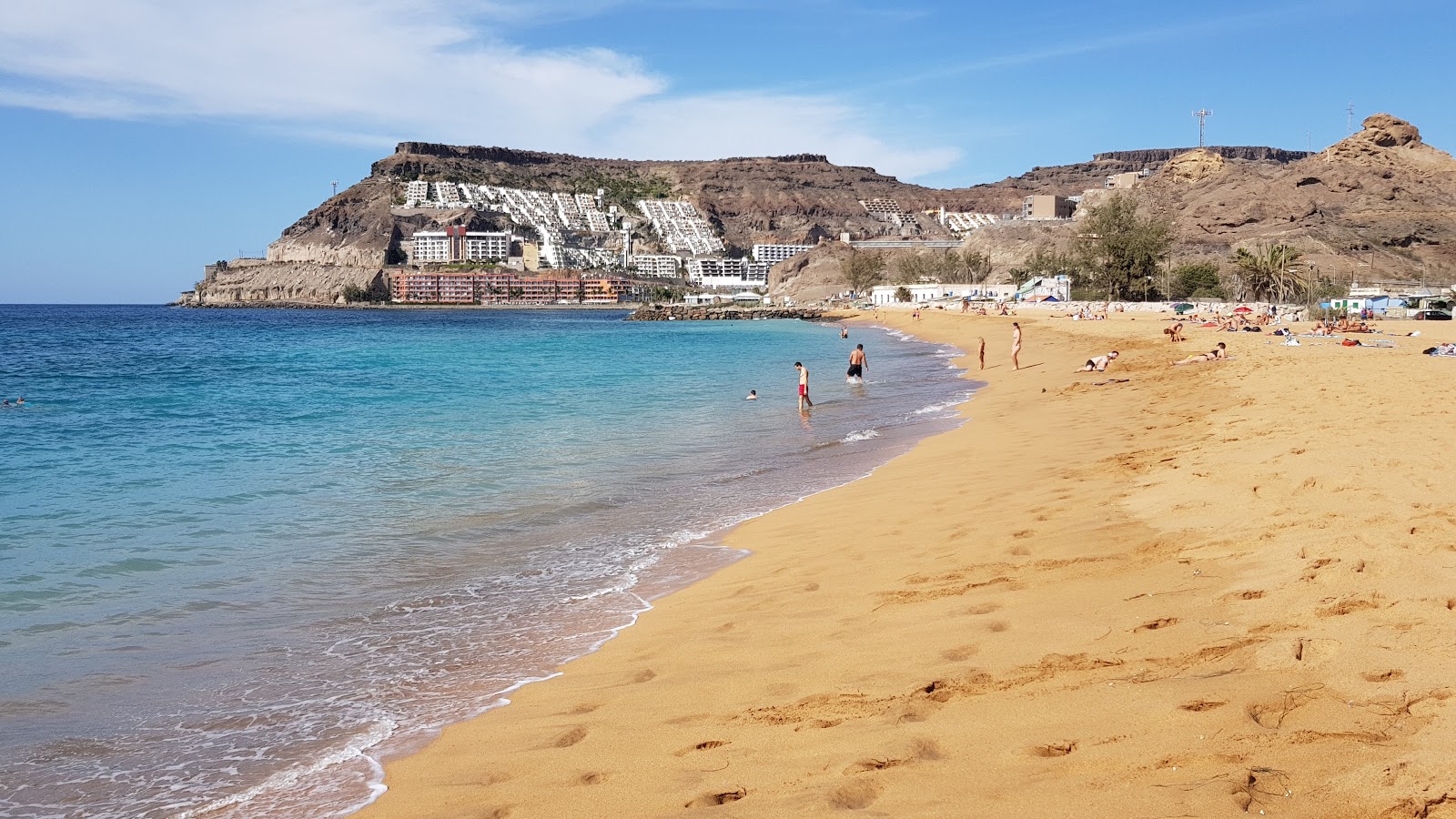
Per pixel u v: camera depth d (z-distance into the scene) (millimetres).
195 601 10578
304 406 33875
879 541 11500
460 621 9695
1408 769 4336
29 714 7422
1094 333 69250
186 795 6016
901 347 77500
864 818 4551
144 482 18297
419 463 20375
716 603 9672
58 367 59500
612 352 76562
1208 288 136000
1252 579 7543
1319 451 12617
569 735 6402
